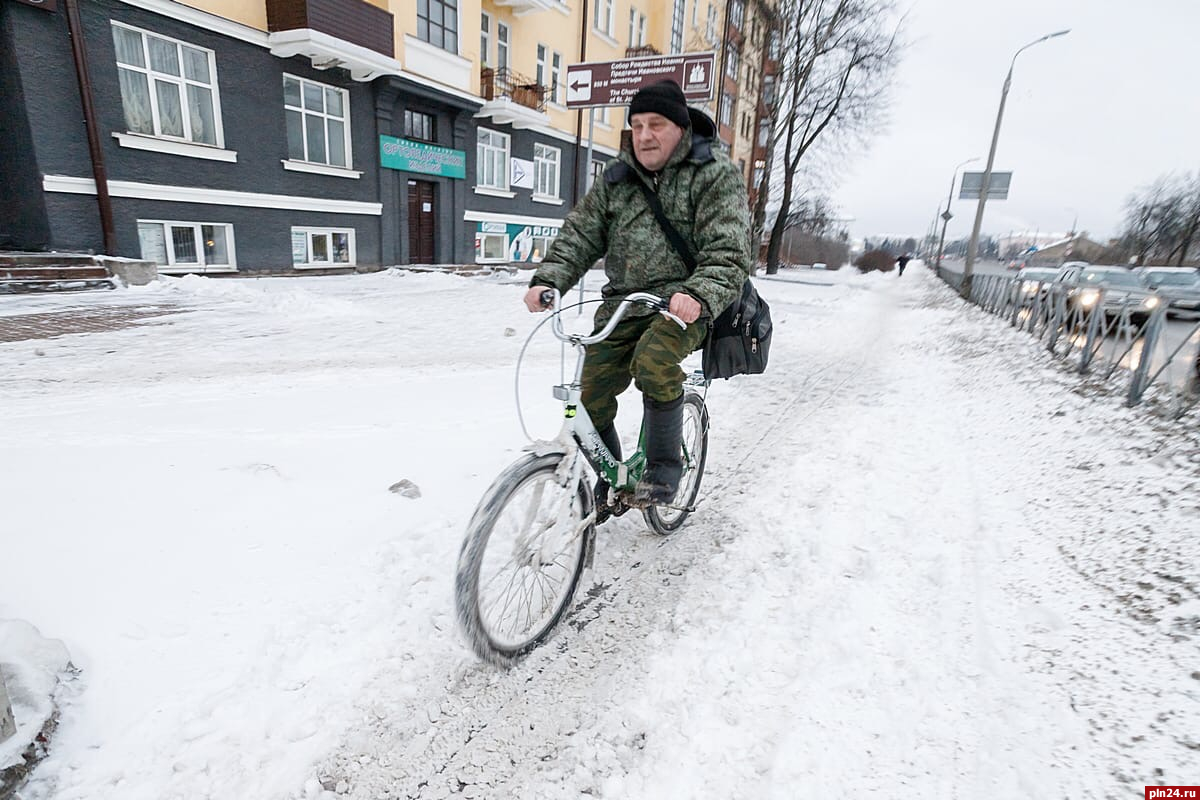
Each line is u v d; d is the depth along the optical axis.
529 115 18.00
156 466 3.03
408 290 12.01
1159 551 2.59
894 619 2.22
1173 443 3.87
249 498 2.80
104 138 10.05
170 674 1.80
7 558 2.12
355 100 14.09
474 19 16.52
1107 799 1.46
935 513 3.15
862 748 1.65
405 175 15.64
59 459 3.01
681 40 27.70
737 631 2.18
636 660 2.08
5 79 9.23
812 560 2.68
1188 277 16.31
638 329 2.40
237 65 11.71
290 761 1.62
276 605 2.15
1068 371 6.69
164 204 10.95
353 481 3.15
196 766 1.57
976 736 1.67
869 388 6.30
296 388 4.92
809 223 40.78
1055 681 1.87
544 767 1.67
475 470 3.45
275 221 12.84
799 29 21.89
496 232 19.17
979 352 8.52
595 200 2.45
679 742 1.71
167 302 8.48
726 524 3.09
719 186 2.17
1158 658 1.95
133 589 2.09
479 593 1.90
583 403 2.46
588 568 2.46
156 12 10.39
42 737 1.52
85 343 6.02
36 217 9.73
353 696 1.84
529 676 2.00
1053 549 2.71
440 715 1.82
